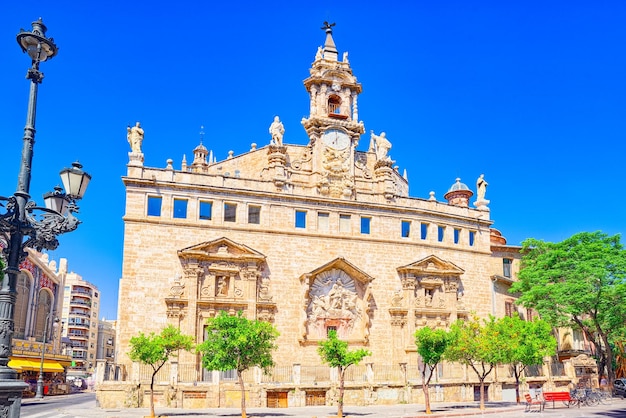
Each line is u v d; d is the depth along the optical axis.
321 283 55.16
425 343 40.88
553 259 61.25
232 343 34.53
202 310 50.47
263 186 55.59
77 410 41.22
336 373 48.19
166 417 35.72
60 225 15.99
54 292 98.81
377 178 61.31
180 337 36.91
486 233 64.62
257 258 52.28
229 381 45.66
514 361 46.84
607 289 56.38
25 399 62.19
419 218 60.53
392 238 58.75
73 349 142.38
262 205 54.72
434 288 59.34
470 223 63.78
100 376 42.88
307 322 53.69
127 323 48.12
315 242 55.75
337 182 58.62
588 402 48.16
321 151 58.97
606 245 60.47
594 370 69.38
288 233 54.84
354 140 60.84
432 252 60.38
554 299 58.09
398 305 56.81
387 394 48.22
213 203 53.25
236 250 52.50
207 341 35.88
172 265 50.56
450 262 60.03
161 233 50.88
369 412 40.41
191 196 52.62
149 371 45.91
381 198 59.84
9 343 14.15
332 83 61.91
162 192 51.81
